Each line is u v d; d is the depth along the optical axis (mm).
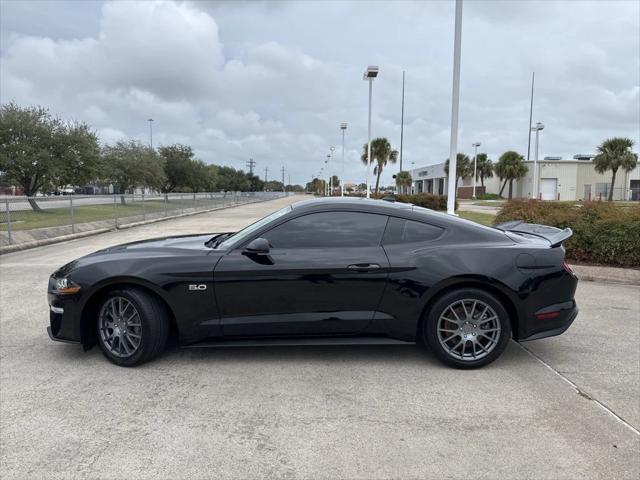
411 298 3992
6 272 8852
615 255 8430
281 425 3143
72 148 26703
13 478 2561
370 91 25719
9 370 4070
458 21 10938
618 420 3232
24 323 5473
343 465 2697
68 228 15156
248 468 2666
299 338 4102
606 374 4027
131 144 42375
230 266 3973
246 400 3500
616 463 2727
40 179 26297
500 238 4203
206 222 21875
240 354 4434
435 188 77938
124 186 41000
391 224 4176
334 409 3369
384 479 2570
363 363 4230
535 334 4086
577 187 59031
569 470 2660
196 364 4188
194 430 3074
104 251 4523
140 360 4066
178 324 4016
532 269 4020
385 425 3150
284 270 3965
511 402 3492
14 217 14055
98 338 4164
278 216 4258
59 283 4125
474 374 4008
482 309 4055
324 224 4145
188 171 54438
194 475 2598
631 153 48906
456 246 4078
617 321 5598
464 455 2803
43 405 3418
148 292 4051
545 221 9305
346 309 4031
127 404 3434
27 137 25453
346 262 3982
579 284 7789
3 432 3047
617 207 9281
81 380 3855
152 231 17328
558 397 3582
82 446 2885
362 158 55406
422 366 4172
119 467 2668
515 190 64500
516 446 2904
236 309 4016
